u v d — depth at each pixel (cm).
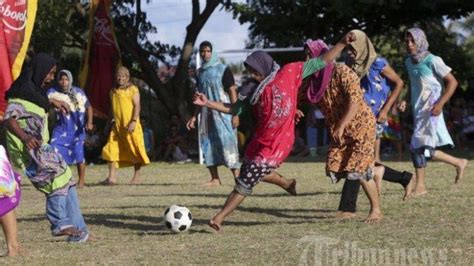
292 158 2298
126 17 2875
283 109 782
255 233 796
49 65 755
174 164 2212
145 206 1073
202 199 1158
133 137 1521
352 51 880
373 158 845
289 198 1109
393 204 977
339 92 822
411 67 1073
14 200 707
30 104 745
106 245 755
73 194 777
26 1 1633
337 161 839
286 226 838
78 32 2817
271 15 2953
